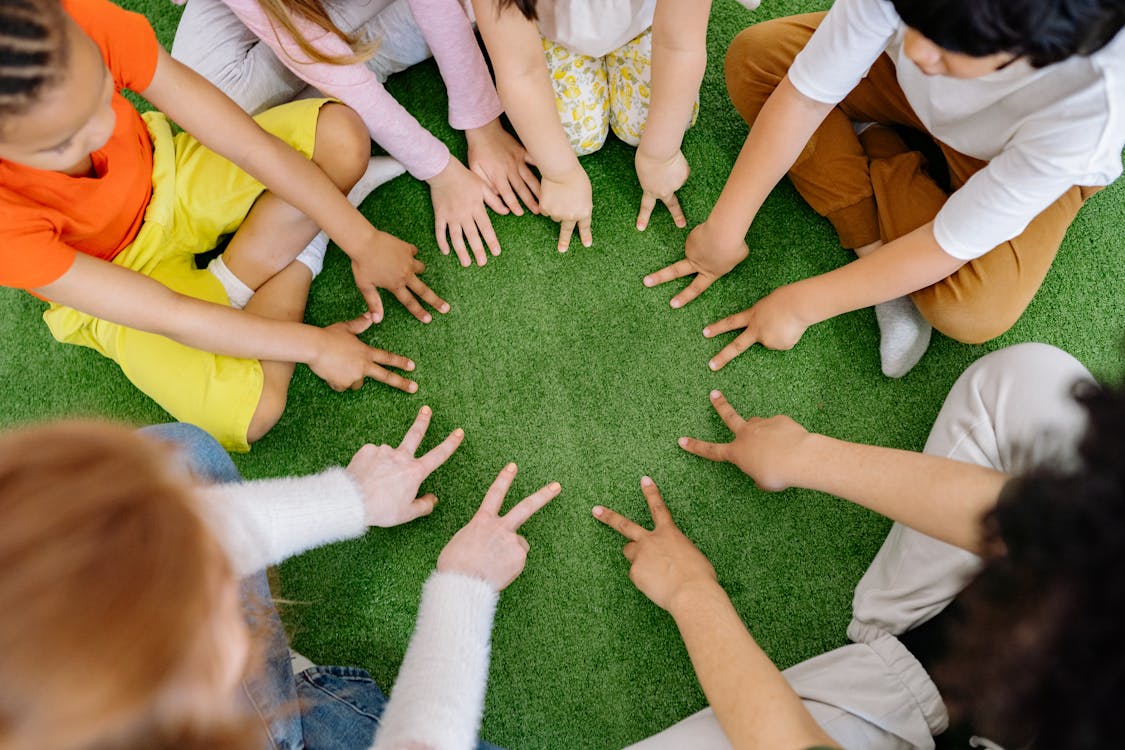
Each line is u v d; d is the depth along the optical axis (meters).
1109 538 0.50
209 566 0.44
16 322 1.24
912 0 0.66
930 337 1.16
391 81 1.31
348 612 1.10
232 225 1.15
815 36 0.92
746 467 1.03
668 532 1.06
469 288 1.21
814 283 1.05
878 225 1.14
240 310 1.06
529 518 1.11
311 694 0.95
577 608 1.08
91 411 1.21
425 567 1.11
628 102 1.19
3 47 0.64
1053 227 1.03
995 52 0.67
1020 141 0.85
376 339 1.19
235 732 0.45
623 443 1.14
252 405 1.07
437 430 1.16
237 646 0.50
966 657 0.59
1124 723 0.49
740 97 1.17
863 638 1.00
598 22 1.08
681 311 1.18
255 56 1.22
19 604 0.38
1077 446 0.55
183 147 1.13
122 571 0.40
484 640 0.88
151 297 0.96
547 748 1.04
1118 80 0.77
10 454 0.43
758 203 1.05
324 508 0.95
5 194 0.89
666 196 1.18
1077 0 0.62
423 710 0.78
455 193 1.21
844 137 1.14
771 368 1.15
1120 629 0.48
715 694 0.83
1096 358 1.13
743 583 1.08
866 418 1.13
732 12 1.29
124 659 0.39
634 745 0.90
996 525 0.61
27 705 0.38
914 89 0.99
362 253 1.13
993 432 0.95
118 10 0.90
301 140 1.10
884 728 0.89
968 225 0.89
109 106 0.77
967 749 0.94
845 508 1.10
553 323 1.19
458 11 1.07
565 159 1.12
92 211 0.99
